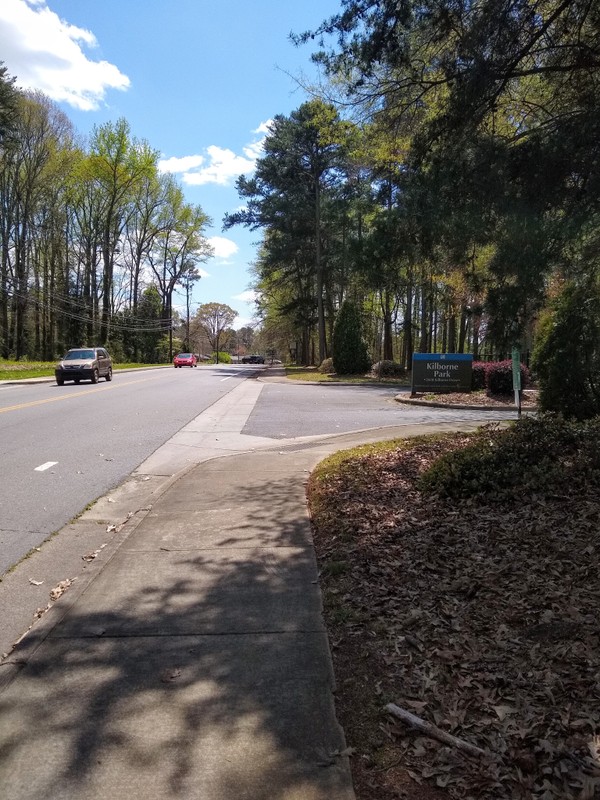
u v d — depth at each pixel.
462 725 2.70
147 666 3.32
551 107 6.86
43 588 4.68
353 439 11.38
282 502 6.75
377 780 2.41
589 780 2.30
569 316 9.07
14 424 13.64
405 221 6.94
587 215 5.79
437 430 11.98
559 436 7.04
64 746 2.65
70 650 3.51
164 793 2.36
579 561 4.33
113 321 66.38
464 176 6.18
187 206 68.31
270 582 4.49
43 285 60.44
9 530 6.14
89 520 6.54
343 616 3.83
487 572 4.33
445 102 6.75
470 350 46.53
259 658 3.38
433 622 3.68
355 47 6.75
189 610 4.03
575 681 2.96
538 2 5.94
